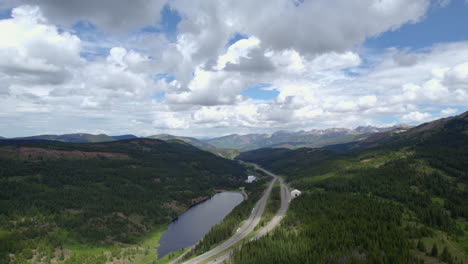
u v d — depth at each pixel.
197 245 165.38
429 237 134.38
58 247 155.38
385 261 109.19
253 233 168.25
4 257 135.25
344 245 124.19
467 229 146.12
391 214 158.00
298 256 118.94
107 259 151.88
